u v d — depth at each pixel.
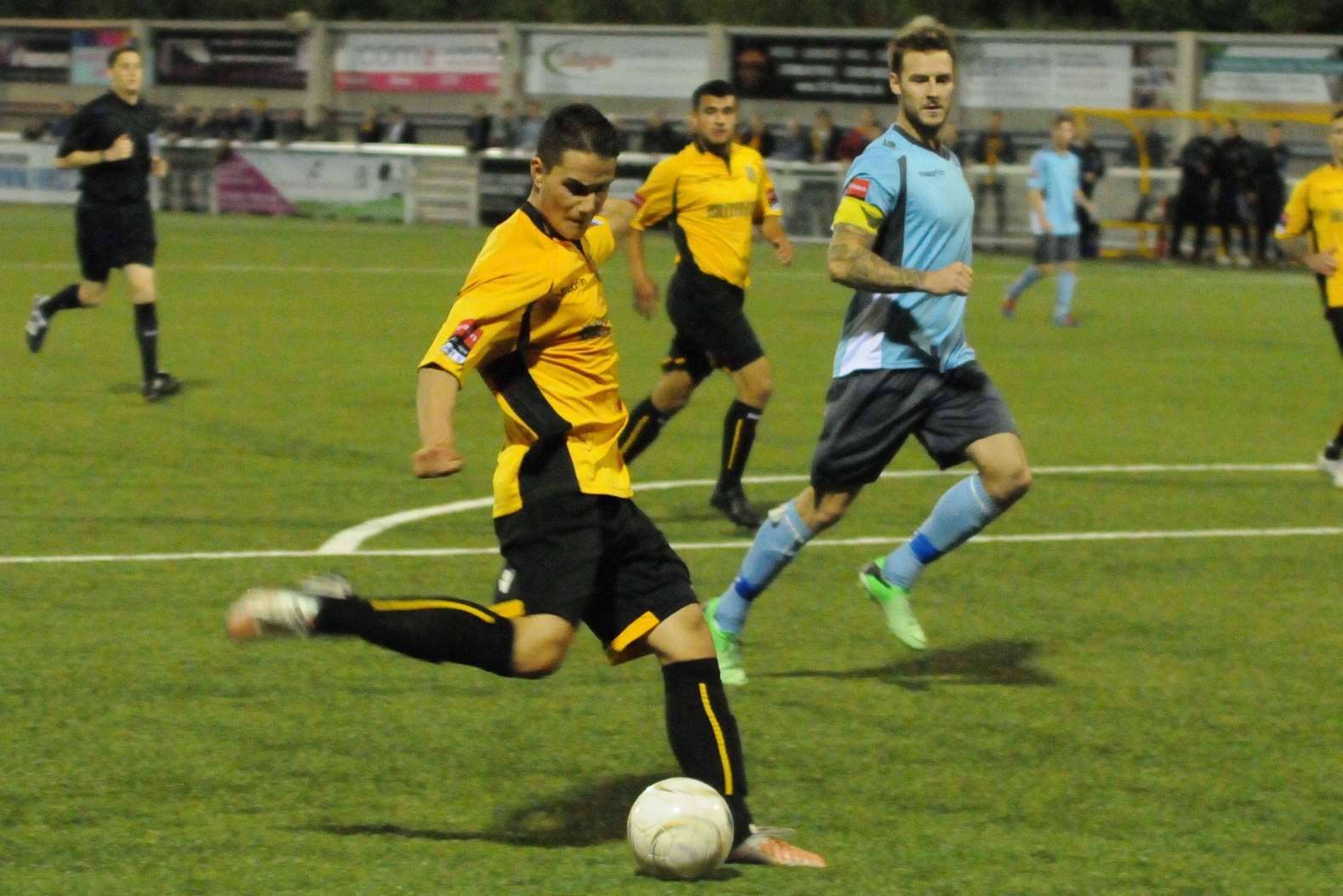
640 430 26.27
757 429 34.03
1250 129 87.06
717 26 94.81
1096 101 88.75
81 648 17.77
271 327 48.78
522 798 13.82
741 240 24.77
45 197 98.06
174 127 100.50
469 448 30.92
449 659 11.96
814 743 15.38
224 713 15.76
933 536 17.08
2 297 53.94
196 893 11.68
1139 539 24.33
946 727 15.91
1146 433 34.16
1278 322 56.72
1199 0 118.19
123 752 14.62
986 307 60.72
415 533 23.77
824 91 94.44
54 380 37.94
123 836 12.76
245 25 104.50
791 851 12.45
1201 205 79.94
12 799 13.45
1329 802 14.00
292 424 32.81
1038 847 12.89
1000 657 18.39
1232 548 23.86
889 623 17.39
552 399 12.27
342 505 25.52
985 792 14.13
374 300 56.16
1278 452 32.12
